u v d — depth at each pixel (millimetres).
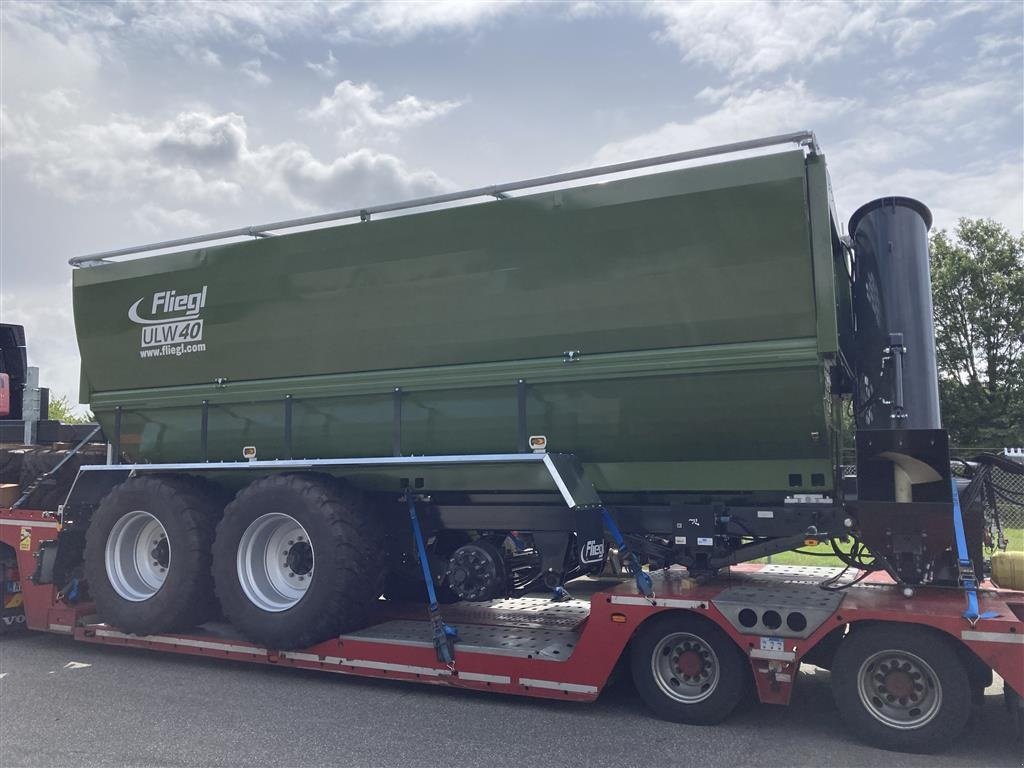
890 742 4699
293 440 7273
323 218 6902
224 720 5480
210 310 7582
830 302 5301
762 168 5367
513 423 6328
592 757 4695
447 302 6469
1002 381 24484
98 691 6277
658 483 6070
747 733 5066
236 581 6758
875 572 5984
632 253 5781
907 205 5934
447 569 6535
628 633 5328
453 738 5059
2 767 4645
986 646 4480
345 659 6289
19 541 8148
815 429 5555
